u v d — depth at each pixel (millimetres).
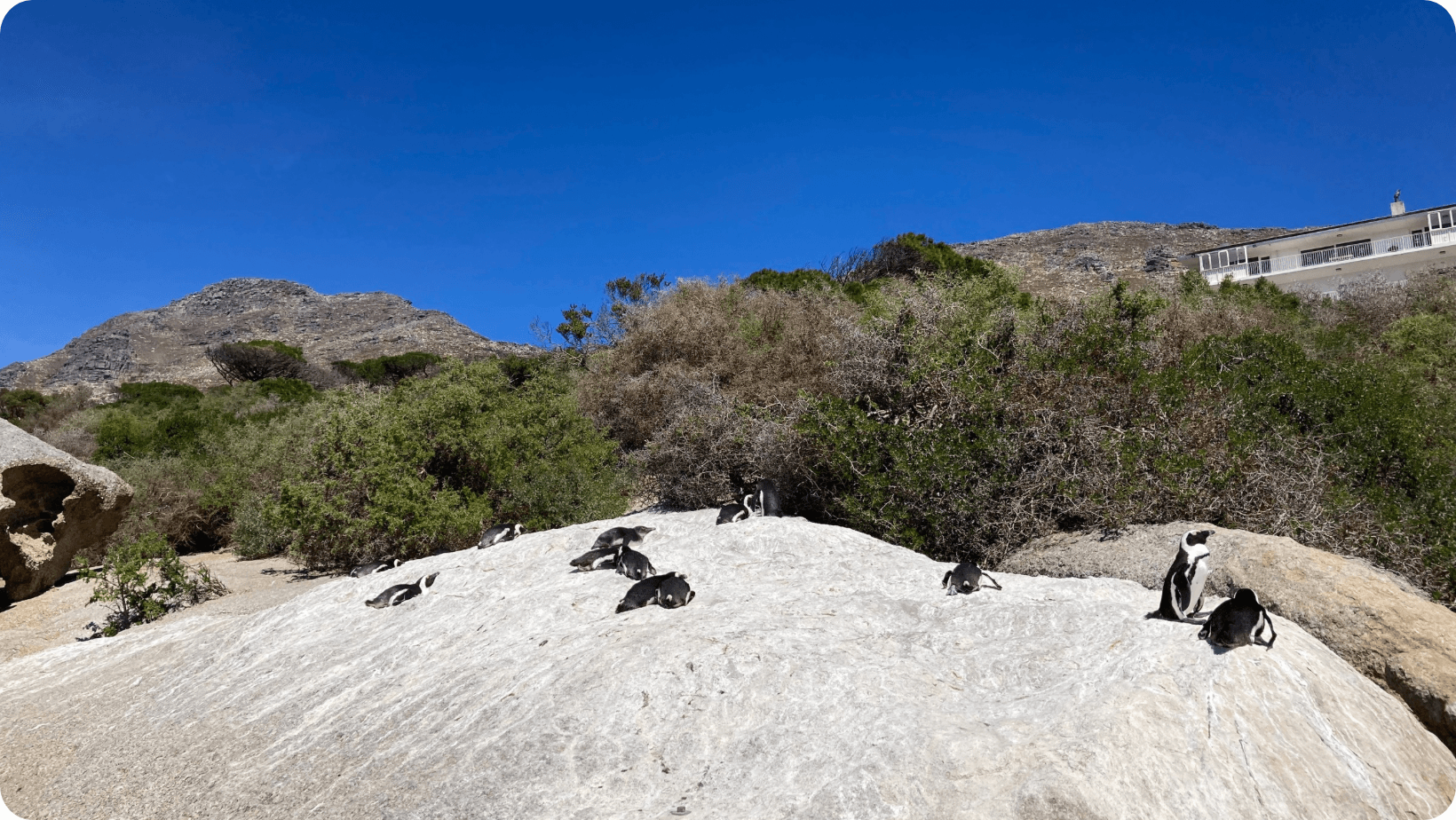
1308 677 4160
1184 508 7973
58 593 11891
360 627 7391
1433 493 8312
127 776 5348
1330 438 8922
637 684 4586
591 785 3977
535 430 13414
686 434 11359
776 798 3604
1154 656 4164
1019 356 10359
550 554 8266
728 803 3701
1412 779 3877
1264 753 3613
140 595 10672
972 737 3650
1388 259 35469
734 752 4082
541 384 14961
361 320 102562
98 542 13094
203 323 105250
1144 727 3572
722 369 16172
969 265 27391
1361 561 7246
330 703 5824
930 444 9125
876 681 4434
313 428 13891
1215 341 10695
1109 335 10031
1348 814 3516
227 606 9977
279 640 7559
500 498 12945
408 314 101625
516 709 4730
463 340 85375
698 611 5832
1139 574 6922
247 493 15539
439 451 12836
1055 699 4051
